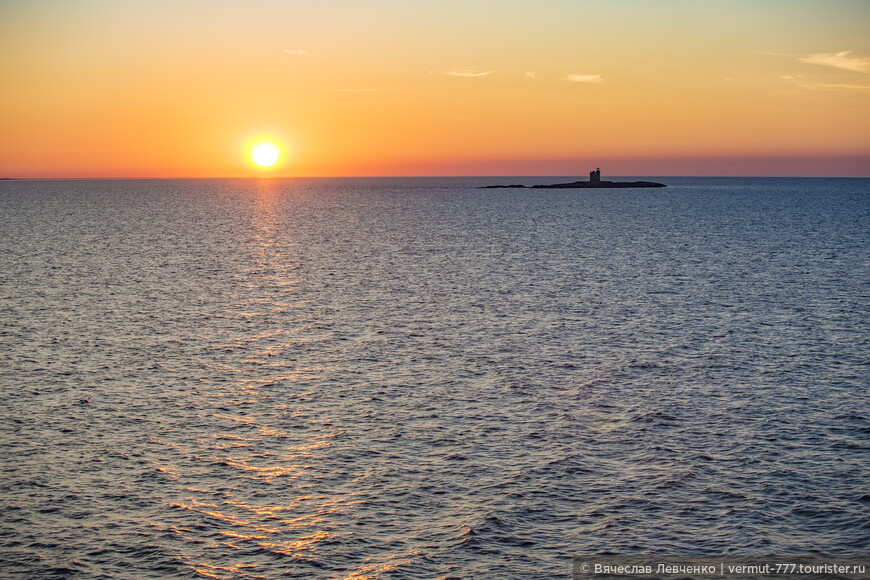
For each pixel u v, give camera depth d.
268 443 27.66
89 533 21.36
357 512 22.61
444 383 34.75
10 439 27.69
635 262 77.38
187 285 62.28
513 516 22.36
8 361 37.72
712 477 24.77
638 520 22.14
